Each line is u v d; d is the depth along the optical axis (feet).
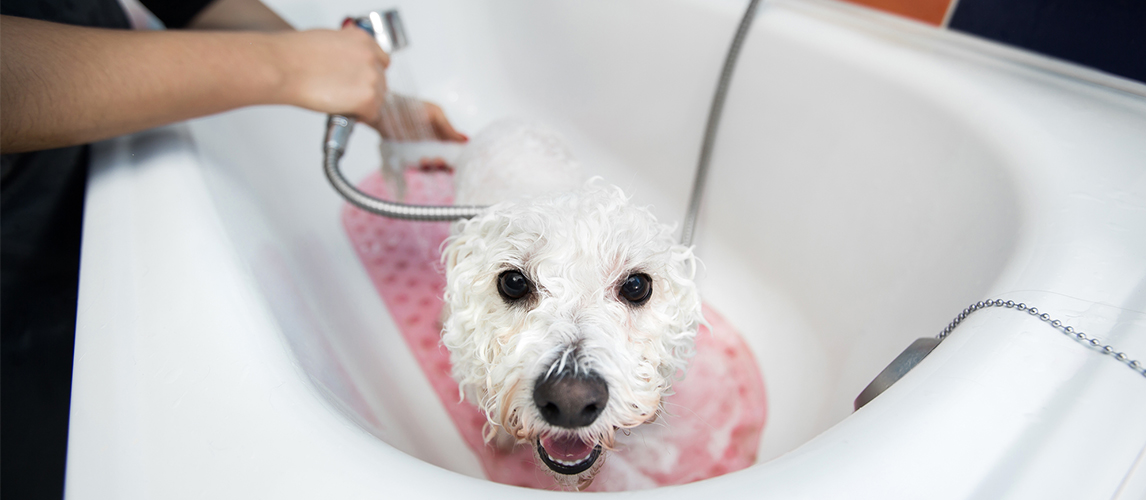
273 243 2.79
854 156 2.81
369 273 3.79
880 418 1.31
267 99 2.61
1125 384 1.31
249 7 3.54
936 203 2.40
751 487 1.18
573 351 1.88
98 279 1.78
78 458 1.31
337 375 2.30
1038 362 1.35
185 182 2.17
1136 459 1.19
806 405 2.86
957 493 1.15
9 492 2.60
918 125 2.54
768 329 3.28
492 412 2.10
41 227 2.61
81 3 2.82
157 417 1.38
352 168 4.54
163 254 1.84
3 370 2.62
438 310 3.59
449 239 2.52
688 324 2.31
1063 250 1.65
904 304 2.43
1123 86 2.40
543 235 2.02
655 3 3.69
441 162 4.21
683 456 2.84
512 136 3.43
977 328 1.50
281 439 1.31
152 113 2.23
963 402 1.29
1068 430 1.23
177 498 1.22
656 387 2.10
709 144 3.31
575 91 4.55
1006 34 2.70
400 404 2.93
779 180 3.21
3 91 1.80
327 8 4.66
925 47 2.79
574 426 1.89
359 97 2.85
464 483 1.24
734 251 3.54
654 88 3.87
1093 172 1.94
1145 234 1.70
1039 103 2.32
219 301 1.67
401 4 4.95
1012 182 2.04
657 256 2.13
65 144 2.12
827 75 2.90
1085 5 2.44
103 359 1.53
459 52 5.28
